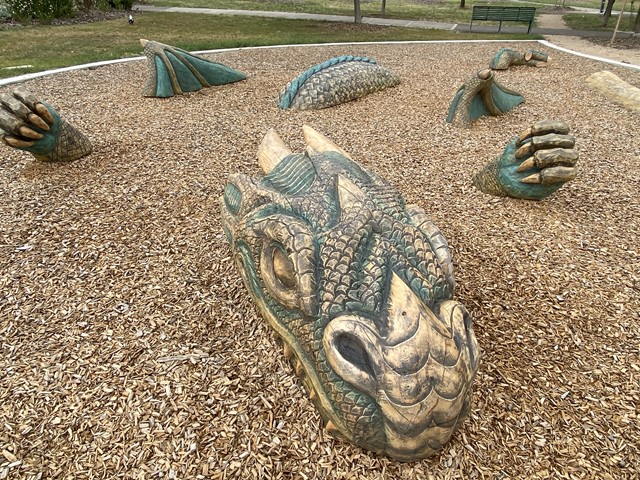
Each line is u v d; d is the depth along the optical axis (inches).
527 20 687.1
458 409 85.6
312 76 335.6
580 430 112.3
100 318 143.6
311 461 102.7
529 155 199.8
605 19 839.7
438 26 805.9
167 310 146.6
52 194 211.3
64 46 518.0
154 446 106.6
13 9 653.9
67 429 110.7
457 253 174.7
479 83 289.1
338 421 90.7
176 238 181.2
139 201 206.1
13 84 361.1
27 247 175.5
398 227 98.8
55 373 125.0
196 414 113.7
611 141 284.4
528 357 132.0
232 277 159.9
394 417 81.8
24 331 138.9
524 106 343.9
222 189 217.0
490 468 102.7
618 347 136.3
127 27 661.9
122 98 340.8
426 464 102.0
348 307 88.4
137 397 118.2
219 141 269.9
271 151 152.9
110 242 178.9
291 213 105.2
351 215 97.7
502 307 149.3
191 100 341.1
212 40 572.1
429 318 85.9
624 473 103.3
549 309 149.4
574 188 228.5
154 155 250.7
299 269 92.0
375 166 242.4
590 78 398.6
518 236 186.9
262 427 110.2
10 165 239.0
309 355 92.8
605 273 167.5
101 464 103.3
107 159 244.8
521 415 115.0
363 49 547.2
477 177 223.6
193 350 132.1
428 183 227.0
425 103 342.6
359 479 99.1
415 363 81.2
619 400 120.1
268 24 738.8
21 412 114.7
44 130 219.8
